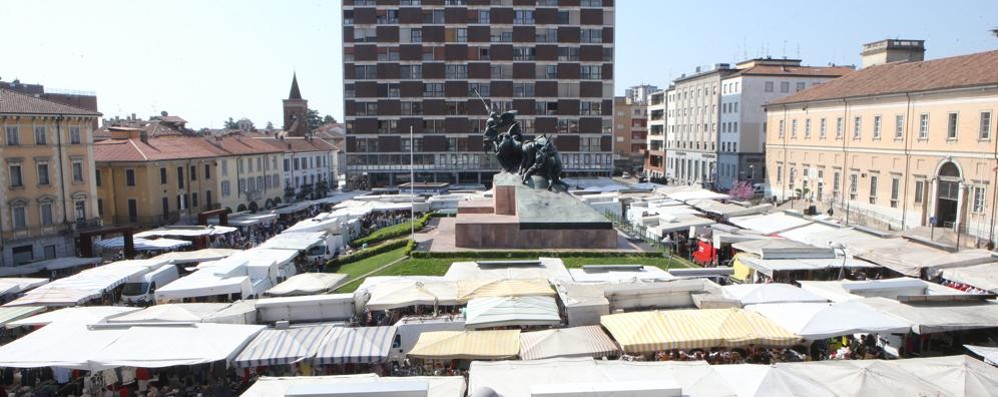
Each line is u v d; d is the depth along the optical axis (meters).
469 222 41.59
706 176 108.69
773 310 23.70
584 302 24.92
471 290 26.98
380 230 55.38
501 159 48.25
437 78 101.31
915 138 53.28
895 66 63.56
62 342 21.48
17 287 33.44
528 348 20.98
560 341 21.36
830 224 42.56
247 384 22.19
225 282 30.80
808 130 70.19
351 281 36.81
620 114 160.88
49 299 29.23
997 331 24.75
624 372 17.62
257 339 22.00
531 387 15.50
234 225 63.12
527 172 45.59
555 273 31.06
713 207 53.06
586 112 102.50
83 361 20.28
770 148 79.19
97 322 23.70
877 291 27.02
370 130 101.94
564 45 101.31
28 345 21.36
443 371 22.39
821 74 95.38
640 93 174.88
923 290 27.44
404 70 101.31
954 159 48.81
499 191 46.09
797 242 36.94
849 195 62.69
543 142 45.62
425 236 48.50
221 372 22.95
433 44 100.81
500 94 101.75
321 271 42.34
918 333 22.20
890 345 24.33
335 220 50.59
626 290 25.89
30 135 50.94
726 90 101.00
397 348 24.19
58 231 53.38
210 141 81.38
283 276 37.81
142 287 34.03
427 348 21.23
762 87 95.00
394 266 38.34
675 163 125.12
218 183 76.00
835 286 27.55
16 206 49.81
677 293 26.20
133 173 64.44
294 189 96.69
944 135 50.06
